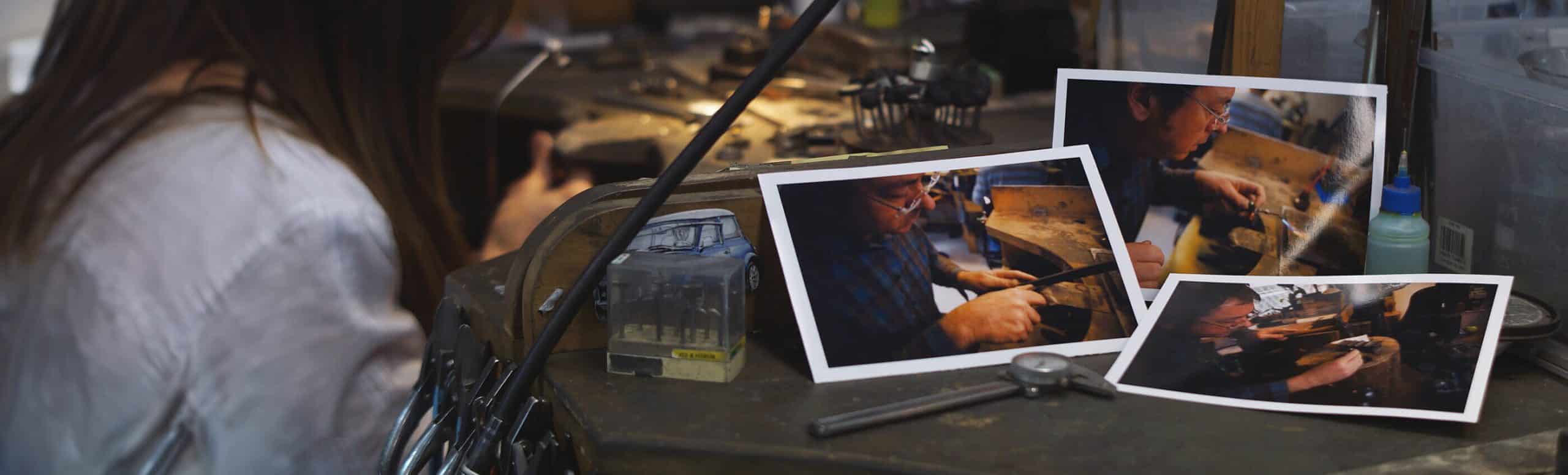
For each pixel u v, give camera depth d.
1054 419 0.83
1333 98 1.05
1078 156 1.03
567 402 0.87
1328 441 0.79
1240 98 1.06
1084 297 0.97
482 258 1.90
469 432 0.93
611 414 0.84
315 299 0.77
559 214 0.96
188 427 0.76
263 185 0.77
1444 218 1.12
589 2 3.51
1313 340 0.92
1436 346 0.89
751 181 1.00
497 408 0.91
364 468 0.83
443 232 1.06
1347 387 0.85
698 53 2.92
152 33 0.81
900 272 0.97
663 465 0.81
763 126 2.13
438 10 0.94
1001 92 2.15
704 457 0.79
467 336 0.95
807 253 0.96
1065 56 2.12
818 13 0.84
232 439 0.76
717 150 1.96
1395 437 0.80
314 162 0.80
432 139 1.01
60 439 0.75
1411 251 1.00
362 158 0.87
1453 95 1.07
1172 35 1.34
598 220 0.93
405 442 0.86
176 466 0.77
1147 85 1.07
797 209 0.98
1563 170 0.95
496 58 2.88
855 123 1.91
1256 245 1.04
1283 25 1.25
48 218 0.75
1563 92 0.93
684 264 0.89
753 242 0.98
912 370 0.91
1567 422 0.82
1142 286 1.02
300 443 0.78
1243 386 0.87
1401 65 1.06
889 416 0.82
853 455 0.77
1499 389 0.89
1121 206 1.05
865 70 2.43
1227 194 1.05
